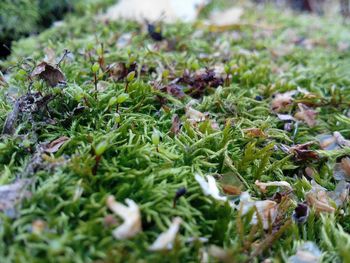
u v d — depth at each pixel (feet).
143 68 0.38
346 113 0.38
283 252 0.22
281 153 0.31
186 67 0.40
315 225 0.25
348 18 0.85
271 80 0.42
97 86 0.33
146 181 0.23
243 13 0.73
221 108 0.34
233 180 0.26
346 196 0.27
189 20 0.61
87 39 0.47
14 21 0.53
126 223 0.20
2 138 0.26
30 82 0.29
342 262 0.22
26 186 0.21
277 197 0.26
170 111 0.32
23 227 0.20
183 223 0.21
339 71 0.48
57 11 0.61
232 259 0.19
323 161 0.31
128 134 0.27
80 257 0.19
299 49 0.54
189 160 0.26
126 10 0.61
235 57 0.46
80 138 0.26
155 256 0.20
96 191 0.23
